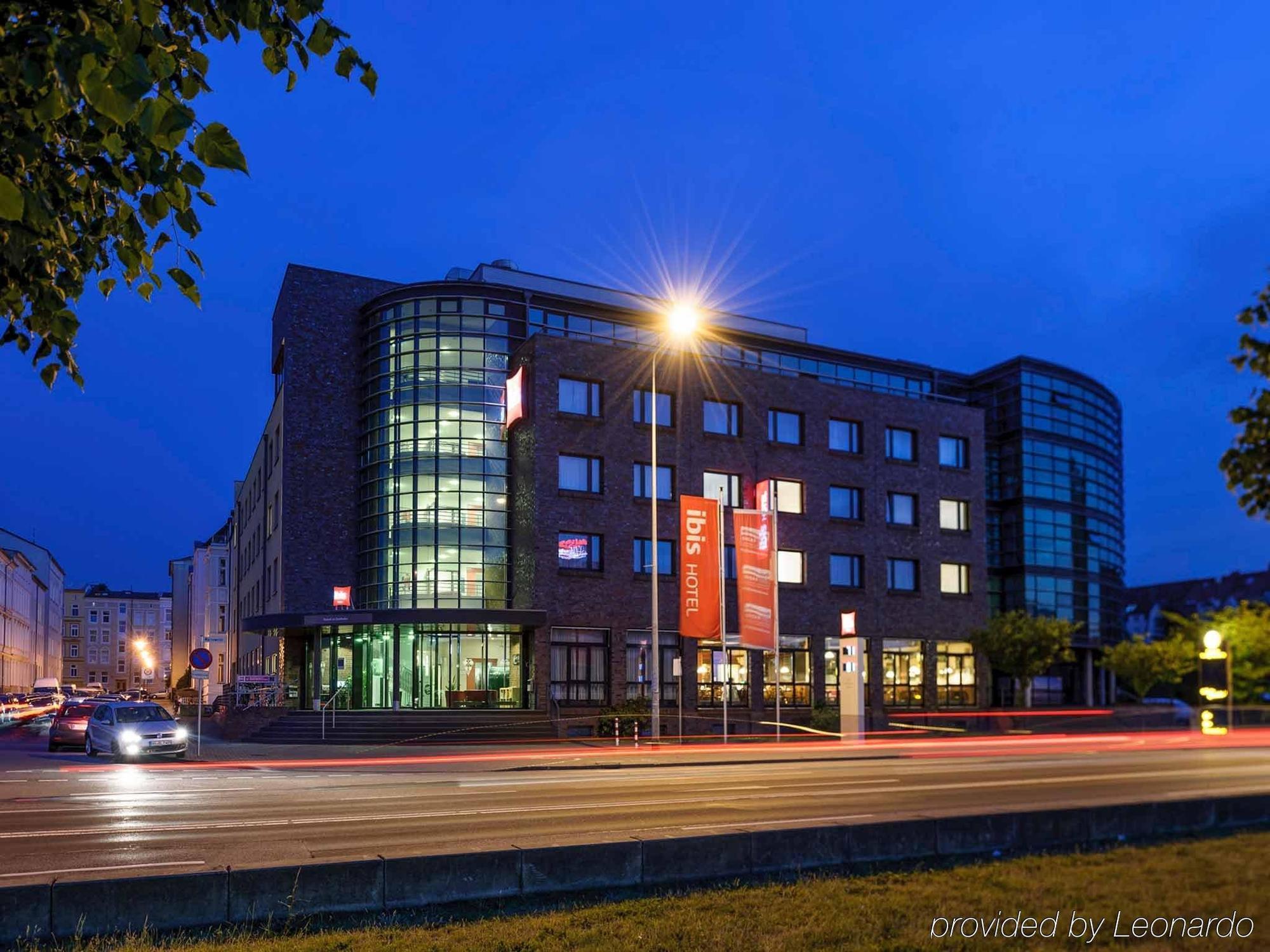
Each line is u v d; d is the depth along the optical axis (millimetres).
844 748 32469
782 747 32812
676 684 42375
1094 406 64188
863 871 10734
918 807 15969
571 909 9039
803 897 9242
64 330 4879
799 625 45688
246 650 70562
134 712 31641
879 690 47500
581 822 14281
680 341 46438
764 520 39219
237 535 80500
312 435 47219
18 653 112875
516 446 43469
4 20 4004
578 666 40531
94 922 8164
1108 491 65312
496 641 41438
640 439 43062
